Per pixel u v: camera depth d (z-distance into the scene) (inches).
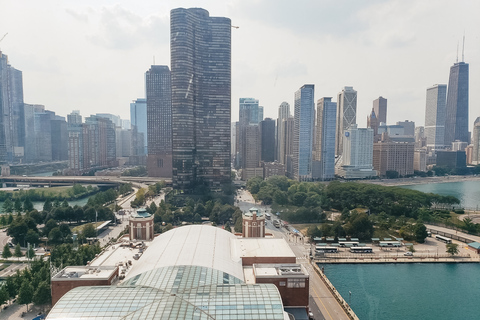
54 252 7706.7
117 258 6422.2
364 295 7130.9
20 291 5885.8
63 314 3622.0
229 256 6072.8
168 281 4594.0
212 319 3624.5
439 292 7322.8
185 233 6968.5
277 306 3858.3
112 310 3676.2
